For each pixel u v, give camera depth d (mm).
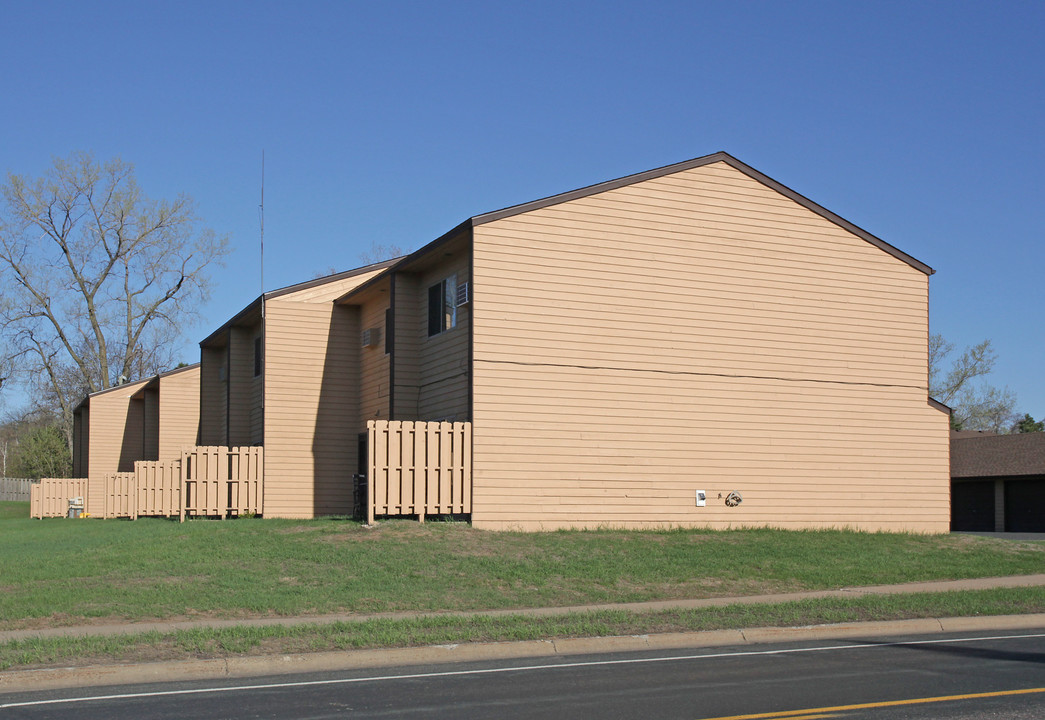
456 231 21359
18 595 14312
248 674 10438
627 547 18984
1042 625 14203
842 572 17969
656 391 21938
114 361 56531
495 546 18375
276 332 27656
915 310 24984
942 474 24812
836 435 23750
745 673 10242
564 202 21484
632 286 21922
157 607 13602
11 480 60125
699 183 22844
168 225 55562
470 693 9258
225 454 26781
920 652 11625
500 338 20688
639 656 11438
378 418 26531
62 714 8453
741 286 23047
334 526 20828
